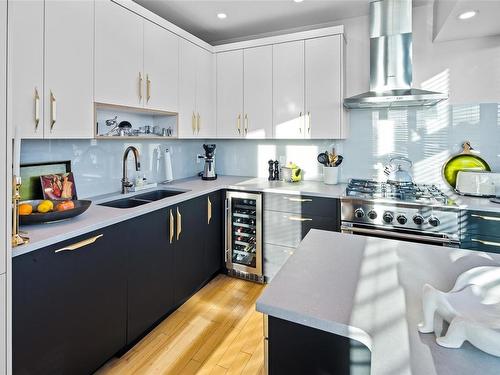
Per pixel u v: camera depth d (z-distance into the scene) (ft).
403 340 2.22
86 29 6.00
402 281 3.15
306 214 8.57
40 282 4.45
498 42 8.10
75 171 7.05
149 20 7.64
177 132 8.86
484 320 2.44
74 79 5.78
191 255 8.32
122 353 6.31
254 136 10.09
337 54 8.81
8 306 3.88
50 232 4.79
